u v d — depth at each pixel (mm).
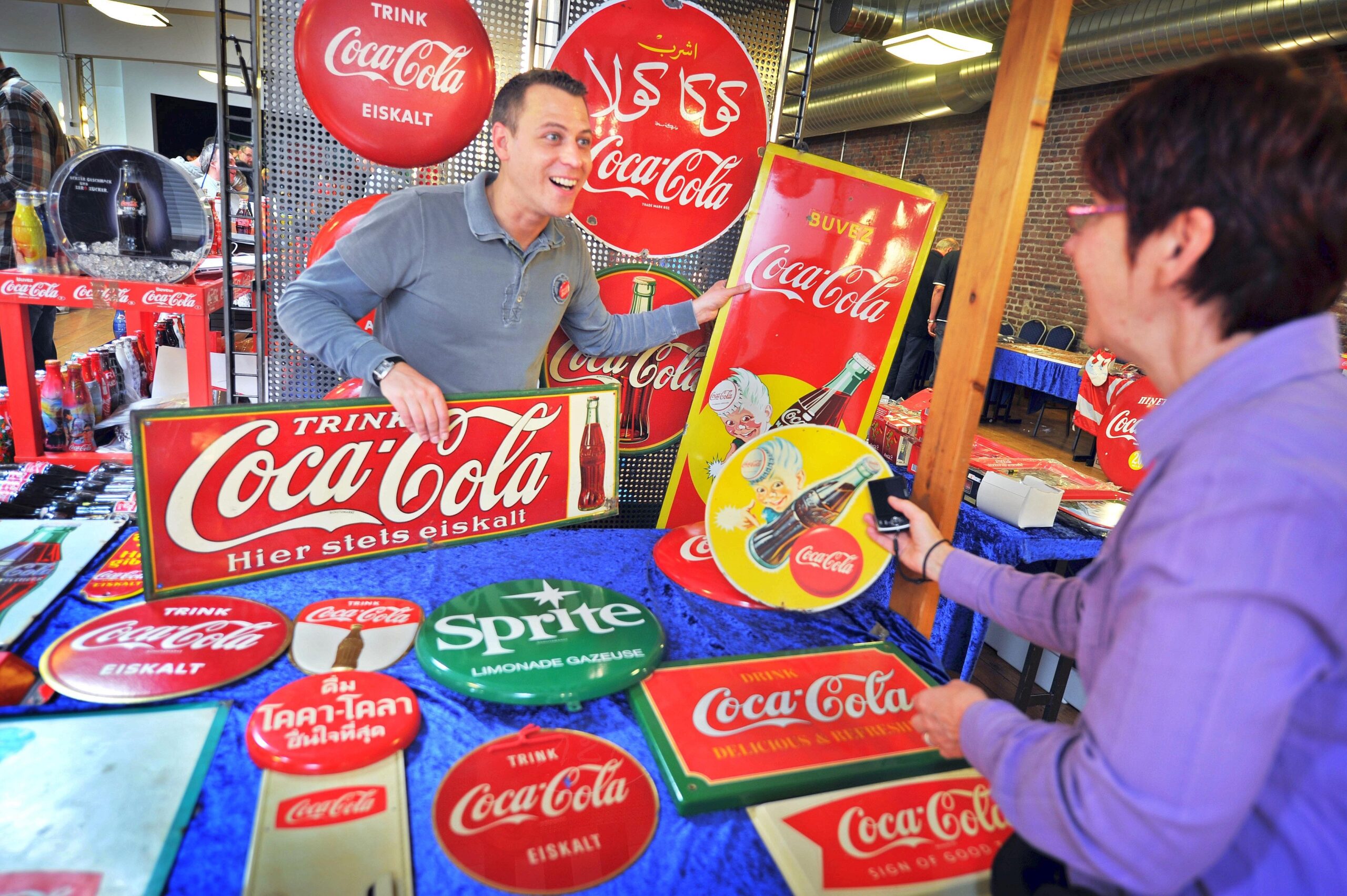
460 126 1827
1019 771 640
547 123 1440
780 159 1821
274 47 1768
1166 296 646
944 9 6336
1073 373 6430
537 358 1793
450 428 1367
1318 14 4770
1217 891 610
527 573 1383
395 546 1380
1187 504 538
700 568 1442
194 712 920
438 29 1739
